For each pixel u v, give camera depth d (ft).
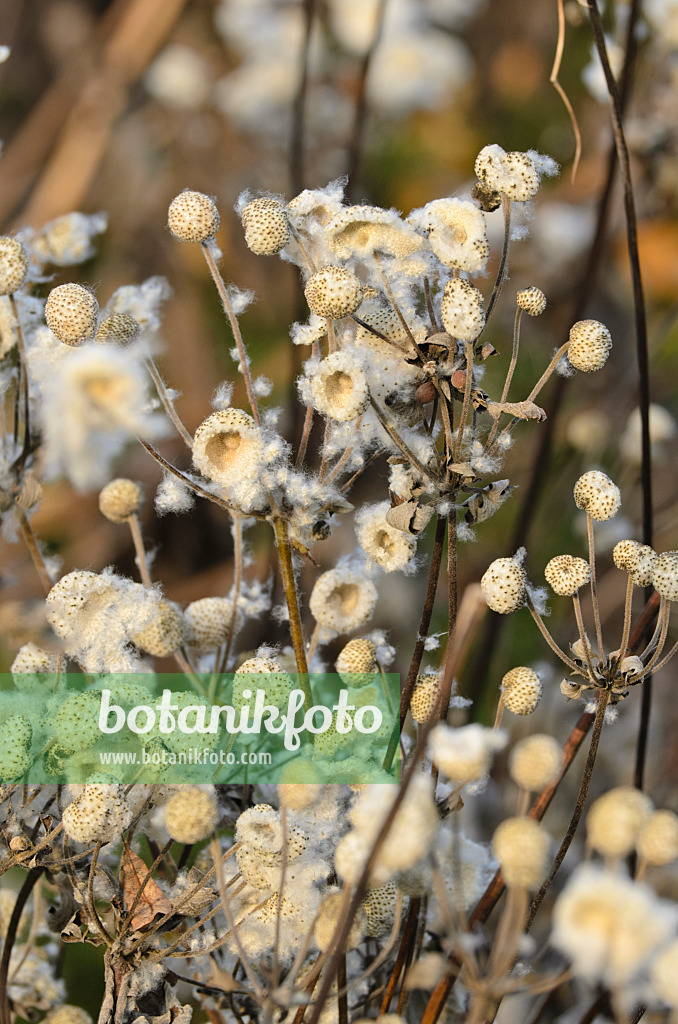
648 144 2.94
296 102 2.80
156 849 2.03
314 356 1.96
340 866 1.79
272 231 1.93
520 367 3.26
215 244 1.96
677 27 2.72
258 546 2.75
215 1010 2.01
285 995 1.83
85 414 1.92
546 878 1.92
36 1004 2.11
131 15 4.50
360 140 2.92
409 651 2.74
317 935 1.87
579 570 1.92
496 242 3.30
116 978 1.92
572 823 1.92
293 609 1.97
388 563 1.98
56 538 3.26
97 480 2.09
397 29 4.43
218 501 1.96
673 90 2.87
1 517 2.02
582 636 1.93
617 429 2.93
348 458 1.96
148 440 1.98
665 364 3.19
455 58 4.50
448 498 1.94
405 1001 1.91
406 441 1.94
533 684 1.92
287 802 1.84
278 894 1.87
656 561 1.91
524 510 2.53
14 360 2.08
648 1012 2.01
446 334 1.92
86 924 1.93
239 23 4.45
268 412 1.97
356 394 1.89
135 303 2.13
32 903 2.14
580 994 2.13
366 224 1.91
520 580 1.92
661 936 1.70
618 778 2.43
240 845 1.90
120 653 1.95
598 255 2.53
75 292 1.93
